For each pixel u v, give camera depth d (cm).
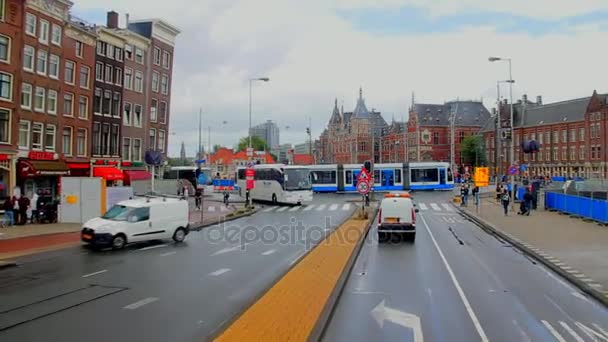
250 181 4362
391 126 13312
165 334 911
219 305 1124
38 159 3769
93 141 4481
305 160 13838
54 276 1472
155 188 5253
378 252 1973
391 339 892
